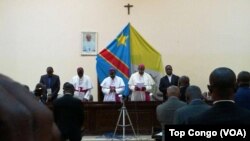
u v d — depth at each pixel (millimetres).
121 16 12297
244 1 12242
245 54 12211
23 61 12289
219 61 12250
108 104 10023
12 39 12289
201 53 12266
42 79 10797
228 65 12242
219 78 2043
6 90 592
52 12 12352
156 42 12242
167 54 12242
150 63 12141
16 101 579
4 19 12297
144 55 12148
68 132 6227
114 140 9430
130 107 9984
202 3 12289
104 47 12273
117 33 12289
